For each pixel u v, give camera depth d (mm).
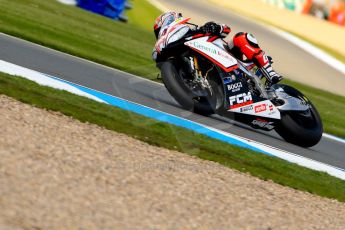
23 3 62250
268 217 20156
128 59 47688
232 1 141625
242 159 26875
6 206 15586
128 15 86688
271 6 149750
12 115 23703
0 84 28141
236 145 28484
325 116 48719
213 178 22781
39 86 29781
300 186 25391
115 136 24922
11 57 35094
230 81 29125
